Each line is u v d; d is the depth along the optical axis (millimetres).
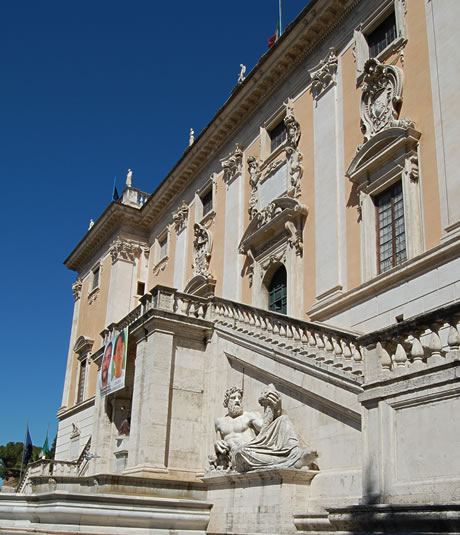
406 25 16484
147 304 17219
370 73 17094
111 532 11617
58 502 11477
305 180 19688
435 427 7801
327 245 17750
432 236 14102
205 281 23984
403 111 15875
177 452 14953
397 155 15562
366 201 16406
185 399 15484
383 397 8680
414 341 8625
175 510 12281
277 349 12867
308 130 20141
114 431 18438
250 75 23000
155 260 31703
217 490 12812
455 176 13789
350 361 10820
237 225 23234
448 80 14594
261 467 11320
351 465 10141
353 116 17922
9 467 70500
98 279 35594
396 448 8320
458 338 7855
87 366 33531
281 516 10406
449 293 13164
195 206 27500
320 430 11086
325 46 20016
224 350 15289
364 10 18344
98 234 35375
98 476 13320
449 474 7445
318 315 17109
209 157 26812
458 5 14805
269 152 22578
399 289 14555
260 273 20922
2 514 12422
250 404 13742
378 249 15977
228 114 24656
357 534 8109
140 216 32938
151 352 15531
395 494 8078
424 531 7117
